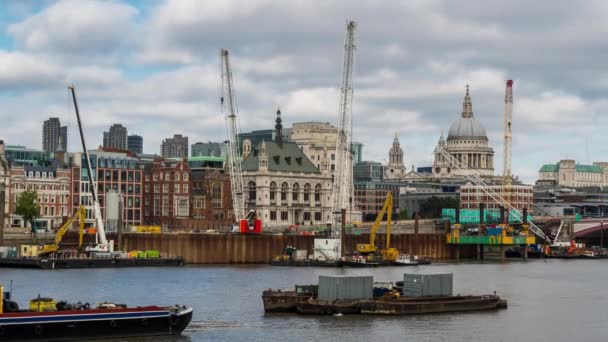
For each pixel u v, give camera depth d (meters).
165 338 153.88
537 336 165.75
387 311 179.00
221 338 155.88
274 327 165.62
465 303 188.25
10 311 146.25
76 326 147.12
